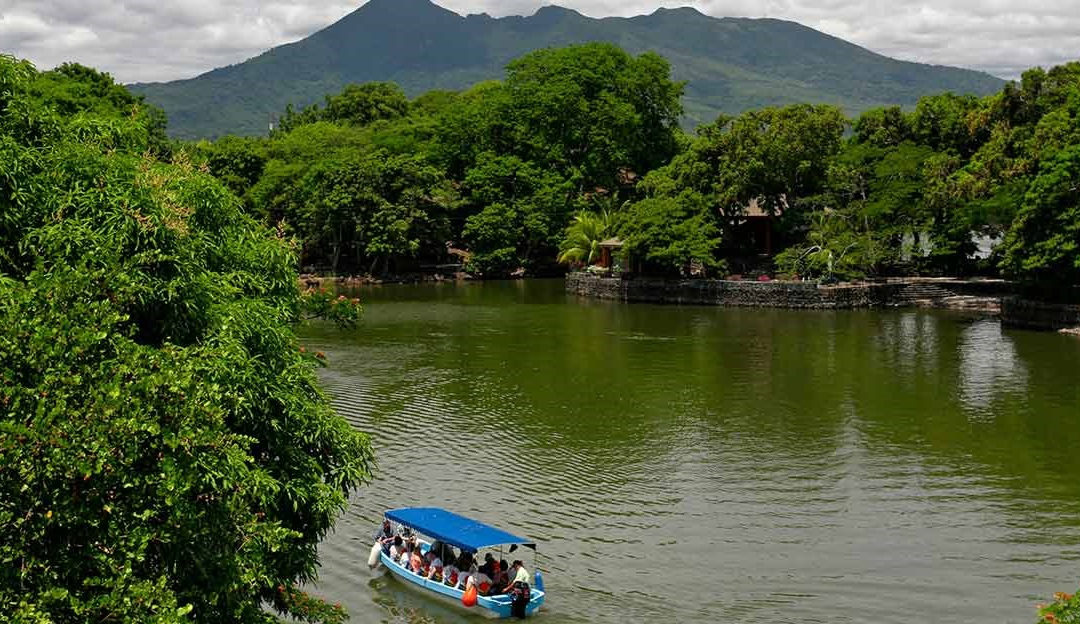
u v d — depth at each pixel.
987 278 99.06
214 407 17.42
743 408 53.12
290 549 22.69
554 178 131.50
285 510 23.06
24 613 13.88
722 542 34.72
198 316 21.17
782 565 32.84
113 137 25.30
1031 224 75.94
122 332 19.98
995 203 84.38
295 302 28.27
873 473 41.84
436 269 128.62
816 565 32.78
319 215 123.44
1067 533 35.06
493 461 43.97
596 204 131.38
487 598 29.97
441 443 46.69
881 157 101.19
